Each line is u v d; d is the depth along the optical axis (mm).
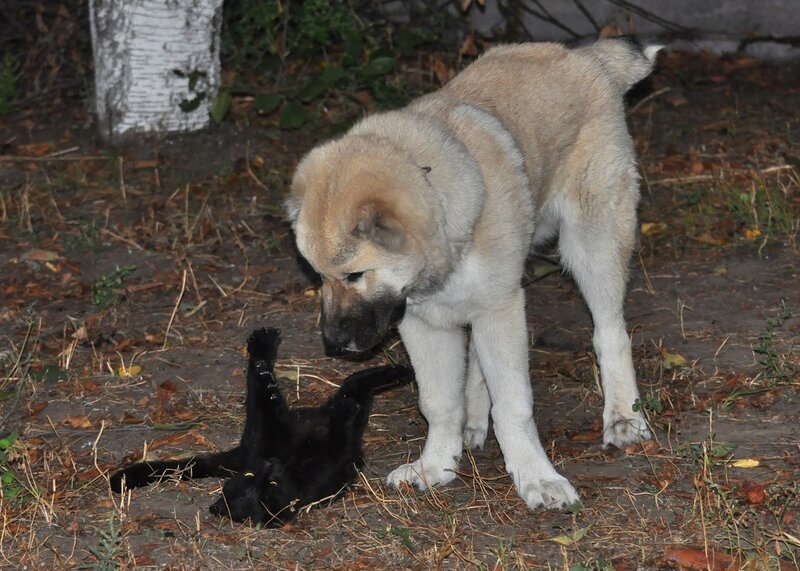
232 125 11875
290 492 5426
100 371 7230
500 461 6164
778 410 6379
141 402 6816
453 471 5836
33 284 8625
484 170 5613
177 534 5285
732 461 5758
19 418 6621
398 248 5156
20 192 10375
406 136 5496
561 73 6566
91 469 5957
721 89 13195
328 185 5191
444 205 5328
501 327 5656
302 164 5465
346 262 5172
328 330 5305
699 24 14156
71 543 5238
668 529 5203
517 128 6152
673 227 9508
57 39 13133
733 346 7250
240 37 12773
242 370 7223
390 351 7387
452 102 6000
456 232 5359
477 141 5715
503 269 5562
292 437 5656
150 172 10922
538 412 6680
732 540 5055
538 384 7027
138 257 9164
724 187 9898
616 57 6996
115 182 10648
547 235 6840
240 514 5359
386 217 5105
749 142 11414
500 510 5516
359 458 5828
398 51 13344
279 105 12234
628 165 6648
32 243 9398
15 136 11914
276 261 9125
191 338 7723
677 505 5422
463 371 5945
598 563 4836
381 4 13602
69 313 8156
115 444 6293
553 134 6340
